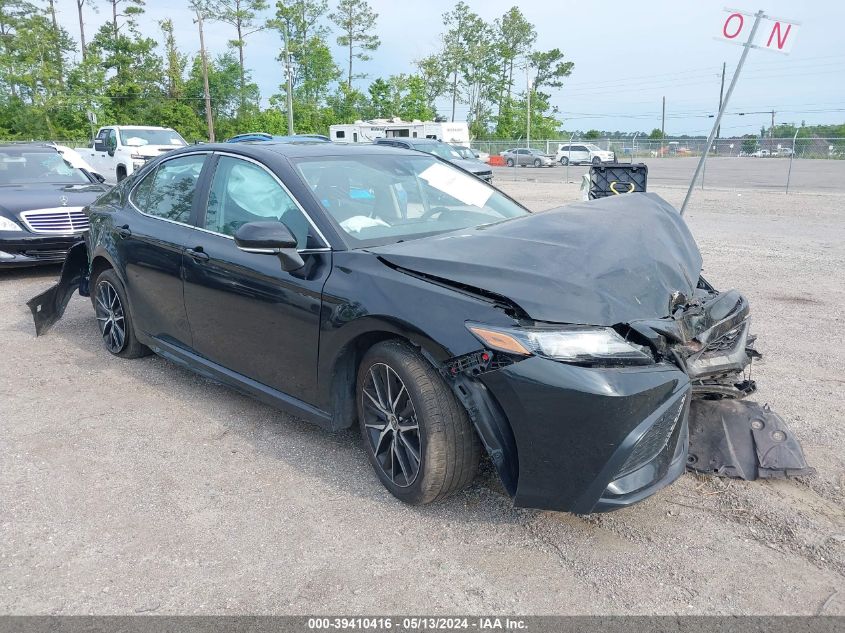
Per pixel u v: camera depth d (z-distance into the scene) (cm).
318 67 6925
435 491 301
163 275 437
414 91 6600
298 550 286
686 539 291
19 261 796
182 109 6400
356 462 362
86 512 315
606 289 283
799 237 1122
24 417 419
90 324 627
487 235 327
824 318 618
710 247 1017
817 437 378
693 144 3731
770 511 308
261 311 365
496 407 278
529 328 266
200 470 354
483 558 280
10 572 273
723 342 328
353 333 316
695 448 343
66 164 996
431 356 287
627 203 371
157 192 471
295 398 363
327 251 337
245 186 395
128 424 409
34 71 5162
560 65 8138
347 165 396
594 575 269
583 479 265
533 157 4219
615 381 260
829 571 268
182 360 445
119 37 6197
